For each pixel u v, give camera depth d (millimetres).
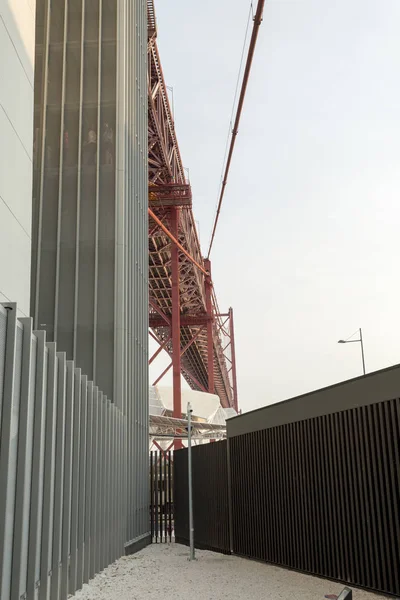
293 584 14250
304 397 16469
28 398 9188
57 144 24906
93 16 26109
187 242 69812
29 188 13469
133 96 27906
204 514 24469
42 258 23703
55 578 11109
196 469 25641
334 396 14898
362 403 13633
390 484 12500
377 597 12266
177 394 60656
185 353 107625
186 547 25266
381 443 12883
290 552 16984
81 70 25328
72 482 13109
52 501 10922
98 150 24562
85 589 13719
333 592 12953
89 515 14781
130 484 22953
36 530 9719
